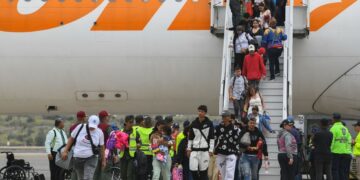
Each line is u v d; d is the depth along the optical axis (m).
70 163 25.80
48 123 153.12
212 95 34.75
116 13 34.34
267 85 30.33
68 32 34.53
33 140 141.88
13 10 34.94
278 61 30.73
